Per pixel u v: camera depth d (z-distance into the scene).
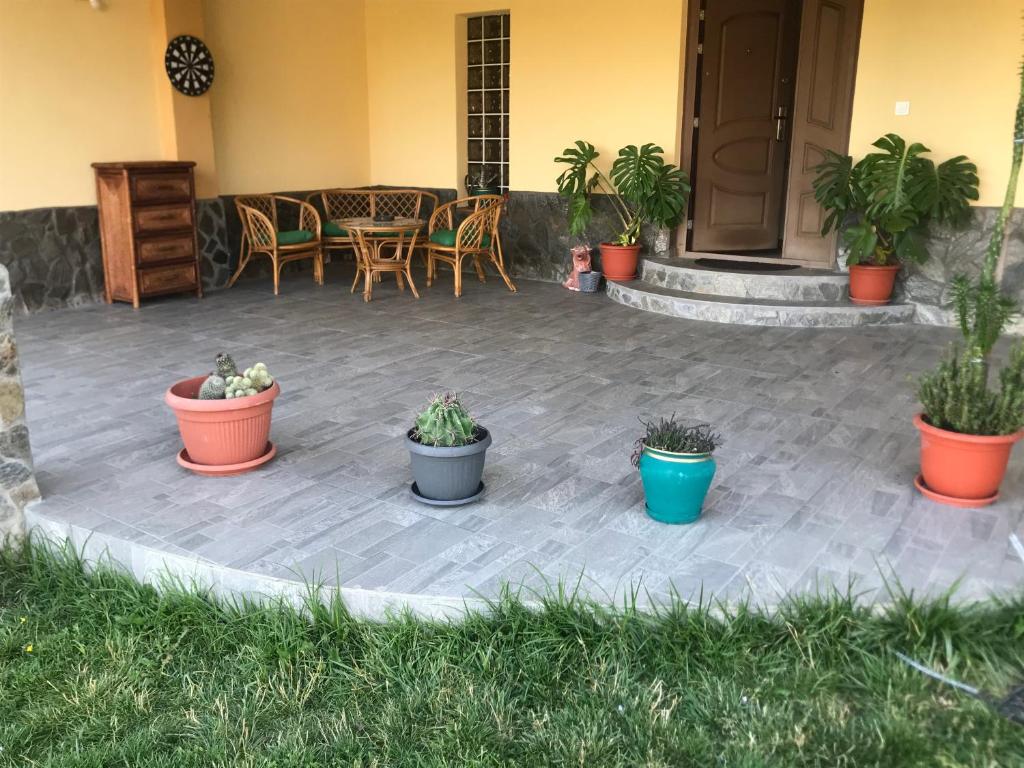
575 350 5.34
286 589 2.53
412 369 4.91
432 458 2.98
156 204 6.59
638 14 6.95
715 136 7.18
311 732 2.10
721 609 2.37
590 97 7.37
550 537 2.83
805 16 6.46
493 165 8.31
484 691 2.18
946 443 3.00
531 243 8.02
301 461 3.52
